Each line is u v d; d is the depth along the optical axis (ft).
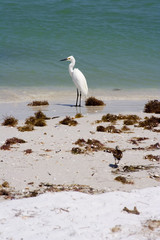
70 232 24.54
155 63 112.98
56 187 32.63
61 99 83.71
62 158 40.96
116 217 26.89
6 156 41.27
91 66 108.88
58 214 26.96
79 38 126.31
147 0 163.73
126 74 104.68
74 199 29.60
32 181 34.06
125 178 34.99
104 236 24.30
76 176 35.63
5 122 57.52
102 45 122.83
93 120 61.41
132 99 84.64
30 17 138.41
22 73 100.68
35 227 25.05
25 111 69.56
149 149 45.34
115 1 159.84
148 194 31.12
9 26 131.44
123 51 120.06
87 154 42.70
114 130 53.88
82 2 154.92
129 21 141.49
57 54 114.42
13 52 114.11
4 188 32.22
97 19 141.08
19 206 28.04
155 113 68.74
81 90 76.84
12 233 24.22
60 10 145.79
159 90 94.02
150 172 37.06
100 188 32.68
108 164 39.45
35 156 41.47
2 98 81.30
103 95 88.07
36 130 54.19
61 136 50.75
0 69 102.17
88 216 26.94
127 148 45.65
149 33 132.36
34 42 121.80
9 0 151.94
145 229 25.44
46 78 98.89
